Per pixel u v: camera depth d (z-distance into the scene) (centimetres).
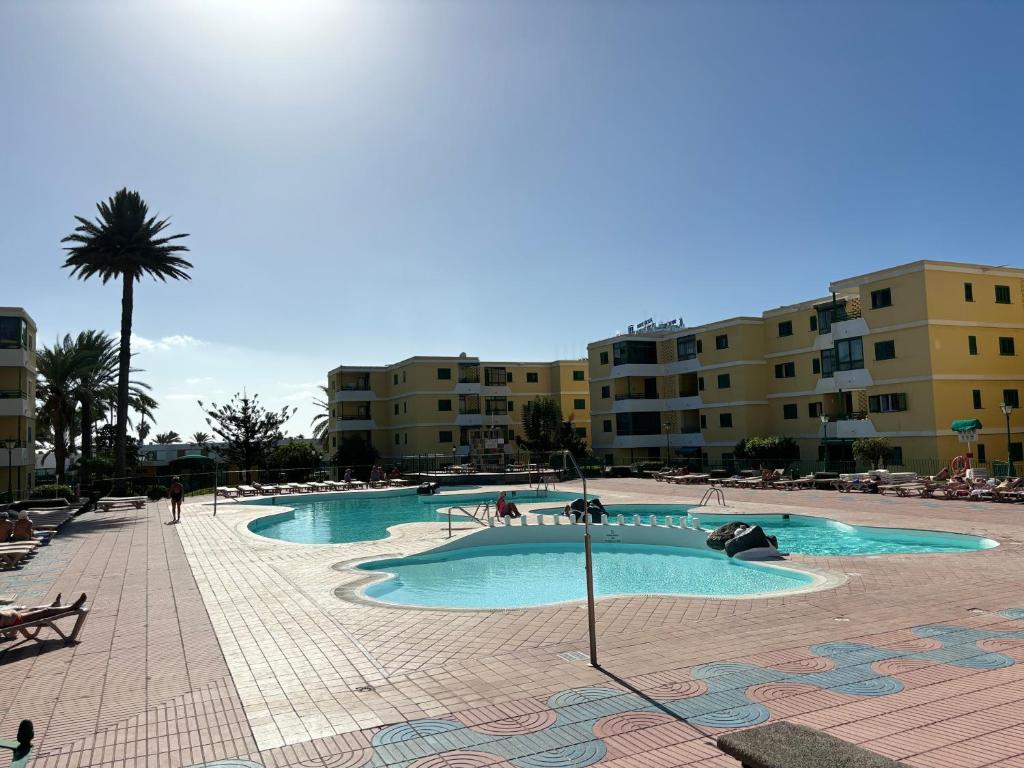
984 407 3588
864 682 714
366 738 610
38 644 964
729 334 5050
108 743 615
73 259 3853
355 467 5328
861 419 3888
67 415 4462
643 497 3219
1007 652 811
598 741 585
